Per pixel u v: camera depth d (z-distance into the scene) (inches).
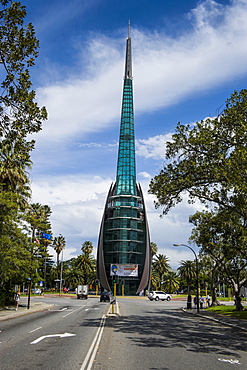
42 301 2113.7
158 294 2768.2
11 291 1551.4
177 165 861.2
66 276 4151.1
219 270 1704.0
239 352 504.4
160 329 772.6
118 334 652.1
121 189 3782.0
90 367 359.6
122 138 3993.6
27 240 1337.4
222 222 1341.0
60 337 594.2
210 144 816.9
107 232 3769.7
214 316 1239.5
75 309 1430.9
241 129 774.5
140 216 3838.6
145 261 3676.2
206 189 901.8
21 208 1300.4
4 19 444.8
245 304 2225.6
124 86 4256.9
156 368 367.6
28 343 525.3
